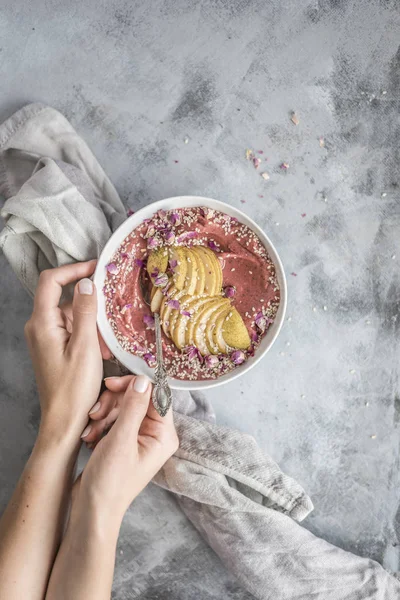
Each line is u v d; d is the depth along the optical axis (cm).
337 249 78
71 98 77
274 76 78
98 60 77
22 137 75
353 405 77
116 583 76
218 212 69
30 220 69
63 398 67
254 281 69
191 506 75
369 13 78
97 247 71
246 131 78
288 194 78
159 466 68
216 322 68
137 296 69
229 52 77
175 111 77
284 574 73
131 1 77
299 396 77
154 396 66
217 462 72
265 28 78
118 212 75
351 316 77
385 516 77
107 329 68
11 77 77
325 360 77
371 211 78
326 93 78
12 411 77
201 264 68
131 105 77
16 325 77
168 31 77
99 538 64
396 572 75
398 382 77
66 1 77
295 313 77
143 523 76
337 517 77
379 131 77
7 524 66
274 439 77
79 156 75
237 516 73
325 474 77
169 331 68
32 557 65
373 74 77
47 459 67
